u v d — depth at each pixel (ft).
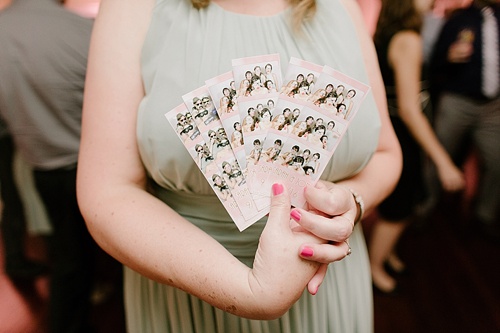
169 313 2.89
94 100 2.41
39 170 5.61
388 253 7.91
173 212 2.35
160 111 2.38
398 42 6.08
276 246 1.98
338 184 2.67
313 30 2.65
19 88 5.22
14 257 8.05
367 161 2.77
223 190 2.30
